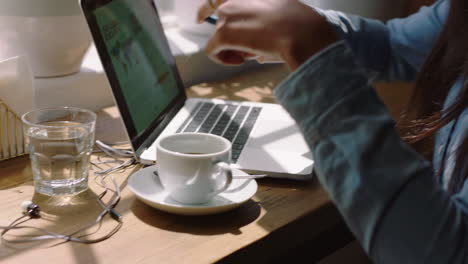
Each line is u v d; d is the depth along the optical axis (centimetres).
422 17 102
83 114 78
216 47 53
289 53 49
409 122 89
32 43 97
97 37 77
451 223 45
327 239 95
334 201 48
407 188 45
